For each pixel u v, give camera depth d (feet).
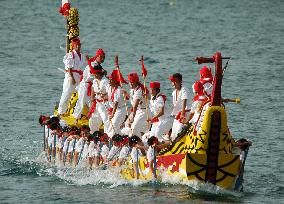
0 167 245.65
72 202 202.39
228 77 419.13
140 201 199.41
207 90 206.69
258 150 264.11
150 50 550.77
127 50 552.41
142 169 215.10
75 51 260.01
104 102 241.35
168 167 205.46
